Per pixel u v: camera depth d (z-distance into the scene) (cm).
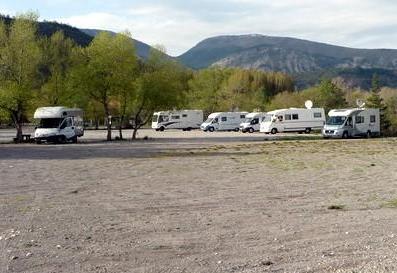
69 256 770
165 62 5450
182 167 2253
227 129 7312
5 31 4738
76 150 3494
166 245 839
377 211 1154
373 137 5206
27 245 838
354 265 714
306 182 1714
